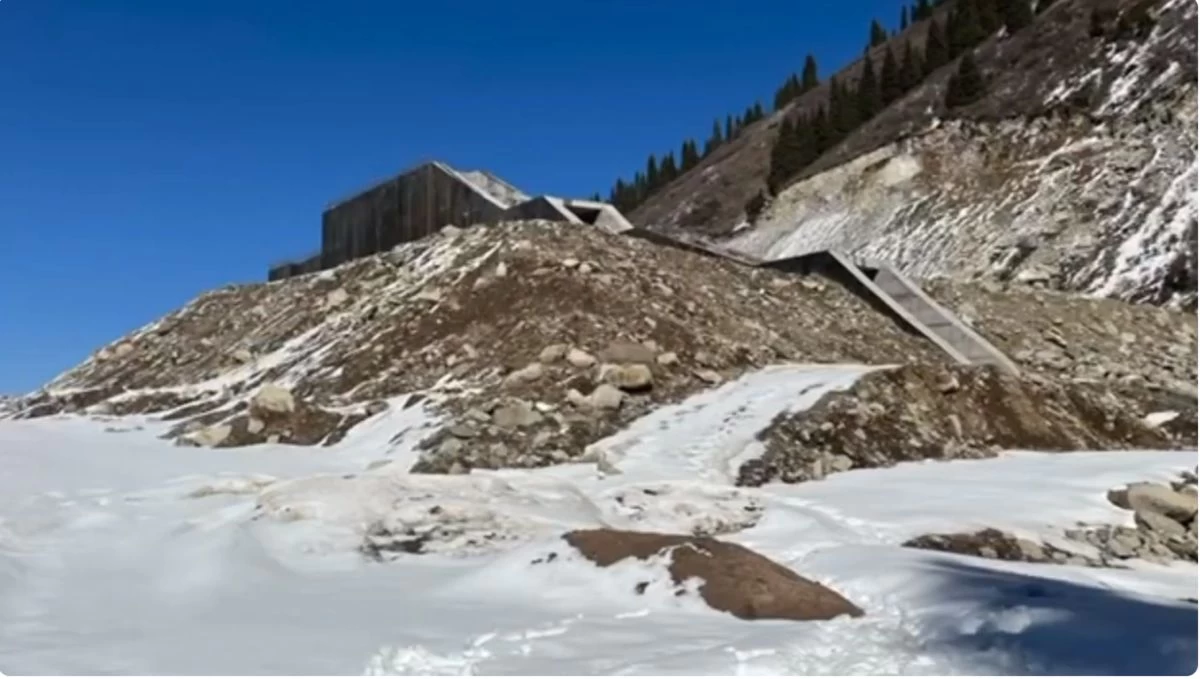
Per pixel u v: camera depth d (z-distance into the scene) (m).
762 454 14.42
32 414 24.27
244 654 6.30
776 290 24.67
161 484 12.86
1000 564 9.48
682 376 18.48
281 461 15.13
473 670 6.04
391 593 8.19
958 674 6.18
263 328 25.30
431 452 14.81
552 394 17.11
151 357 26.77
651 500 11.77
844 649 6.63
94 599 7.98
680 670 6.02
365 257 30.08
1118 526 11.94
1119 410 19.80
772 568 8.37
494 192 31.22
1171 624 6.85
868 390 16.56
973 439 16.78
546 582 8.41
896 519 11.48
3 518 10.54
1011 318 28.67
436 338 20.22
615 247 23.84
